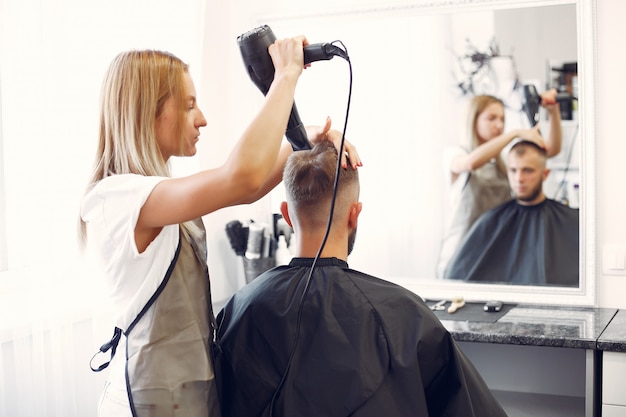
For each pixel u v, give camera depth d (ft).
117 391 3.60
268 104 3.24
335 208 3.79
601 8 7.15
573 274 7.29
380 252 7.95
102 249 3.57
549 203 7.34
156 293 3.51
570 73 7.22
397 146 7.85
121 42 6.54
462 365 3.58
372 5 7.84
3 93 5.41
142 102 3.71
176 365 3.48
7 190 5.46
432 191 7.74
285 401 3.46
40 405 5.61
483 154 7.54
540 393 7.41
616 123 7.16
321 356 3.47
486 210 7.55
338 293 3.60
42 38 5.64
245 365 3.61
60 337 5.78
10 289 5.47
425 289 7.77
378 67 7.89
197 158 7.96
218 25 8.43
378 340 3.47
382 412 3.35
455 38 7.58
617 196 7.18
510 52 7.39
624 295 7.20
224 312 3.93
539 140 7.34
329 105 8.08
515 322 6.65
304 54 3.49
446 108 7.65
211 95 8.34
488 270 7.56
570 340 5.94
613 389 5.86
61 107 5.81
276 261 8.04
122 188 3.41
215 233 8.31
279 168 4.39
